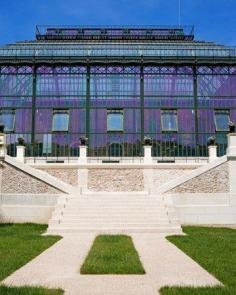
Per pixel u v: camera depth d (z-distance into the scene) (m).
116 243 13.10
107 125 31.39
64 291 6.99
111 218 17.97
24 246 12.21
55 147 31.02
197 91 31.98
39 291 6.75
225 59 32.03
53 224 17.41
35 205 20.34
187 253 11.13
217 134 31.31
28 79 32.00
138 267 8.89
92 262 9.43
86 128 31.33
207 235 15.85
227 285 7.35
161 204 19.44
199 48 33.53
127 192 22.89
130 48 33.44
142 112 31.64
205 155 31.08
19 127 31.25
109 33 38.75
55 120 31.44
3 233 16.08
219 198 20.48
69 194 20.55
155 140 31.19
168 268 9.01
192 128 31.47
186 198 20.45
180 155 31.08
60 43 34.28
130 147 31.14
